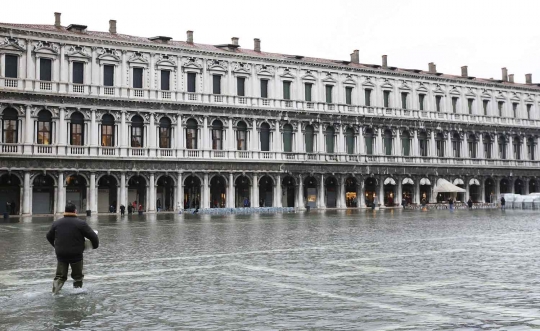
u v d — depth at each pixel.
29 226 51.12
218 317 13.75
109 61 80.88
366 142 101.19
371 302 15.25
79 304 15.40
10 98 74.38
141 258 25.44
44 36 76.69
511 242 31.73
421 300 15.46
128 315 14.07
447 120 107.75
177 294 16.75
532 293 16.33
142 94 82.62
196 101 86.19
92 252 27.89
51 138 77.06
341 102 98.44
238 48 95.12
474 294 16.27
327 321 13.15
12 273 21.31
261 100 91.56
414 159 104.56
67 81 77.94
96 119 79.56
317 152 95.88
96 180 78.88
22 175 74.88
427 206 95.56
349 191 100.75
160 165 82.81
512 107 116.50
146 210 82.00
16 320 13.62
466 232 39.44
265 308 14.67
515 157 116.88
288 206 94.88
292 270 21.30
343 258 24.80
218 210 82.12
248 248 29.34
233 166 88.00
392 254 26.17
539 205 87.62
